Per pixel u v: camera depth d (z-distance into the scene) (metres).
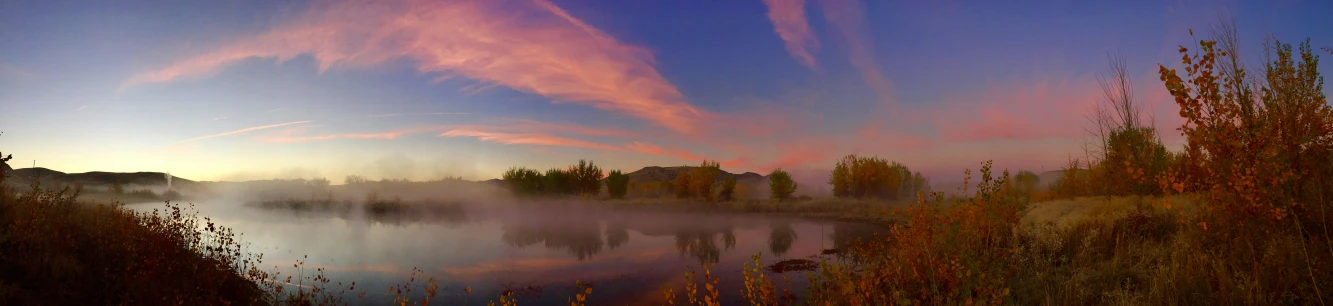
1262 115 5.35
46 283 6.45
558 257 13.20
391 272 10.98
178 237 8.88
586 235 18.38
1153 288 4.65
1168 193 5.73
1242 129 5.19
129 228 8.64
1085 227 7.41
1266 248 4.66
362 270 11.18
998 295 4.92
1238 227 5.05
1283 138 5.15
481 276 10.59
